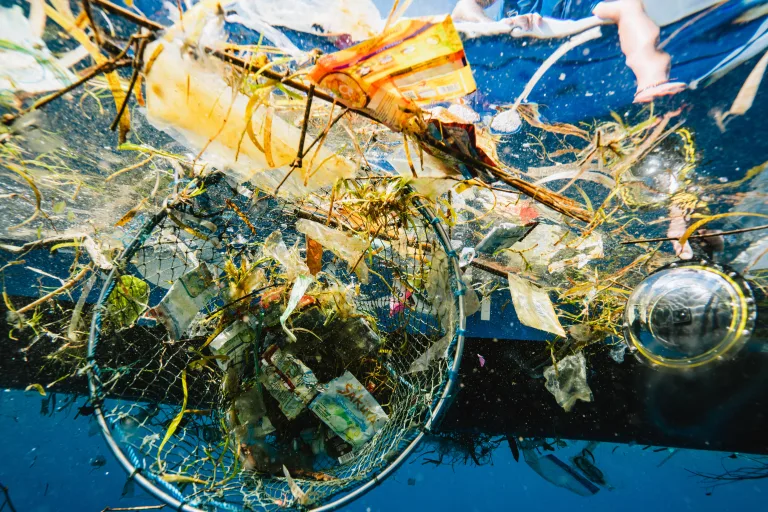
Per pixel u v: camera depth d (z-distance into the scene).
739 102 1.48
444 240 1.01
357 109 0.75
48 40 0.70
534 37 1.77
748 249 1.49
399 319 1.31
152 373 1.40
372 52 0.65
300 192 0.97
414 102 0.75
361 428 1.09
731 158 1.47
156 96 0.68
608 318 1.48
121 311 1.12
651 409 1.61
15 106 0.78
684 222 1.50
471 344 1.70
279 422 1.24
